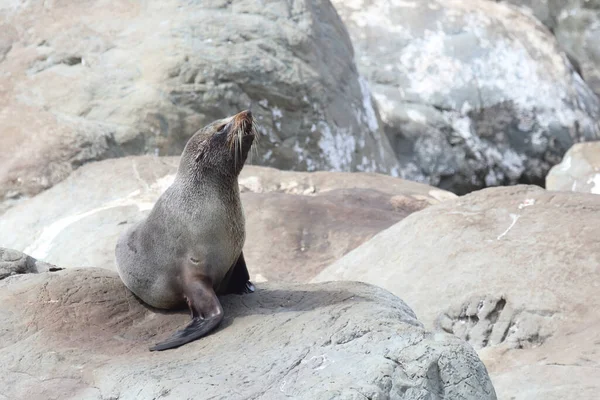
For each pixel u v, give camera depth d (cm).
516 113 5197
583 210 2102
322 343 1391
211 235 1641
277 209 3016
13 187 3409
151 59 3716
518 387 1656
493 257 2033
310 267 2714
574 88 5434
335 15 4353
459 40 5288
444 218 2227
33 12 3978
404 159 5069
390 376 1253
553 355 1745
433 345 1296
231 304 1677
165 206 1689
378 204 3234
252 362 1373
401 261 2192
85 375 1438
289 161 3894
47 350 1534
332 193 3284
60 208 3228
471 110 5159
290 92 3841
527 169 5228
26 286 1750
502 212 2177
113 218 3030
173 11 3847
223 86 3719
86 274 1800
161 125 3650
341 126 4053
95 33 3844
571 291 1880
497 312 1928
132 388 1343
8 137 3588
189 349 1491
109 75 3731
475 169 5156
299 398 1228
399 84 5169
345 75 4209
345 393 1209
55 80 3759
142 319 1688
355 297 1587
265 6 3931
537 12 5719
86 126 3606
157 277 1672
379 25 5312
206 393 1279
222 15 3844
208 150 1667
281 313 1574
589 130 5344
